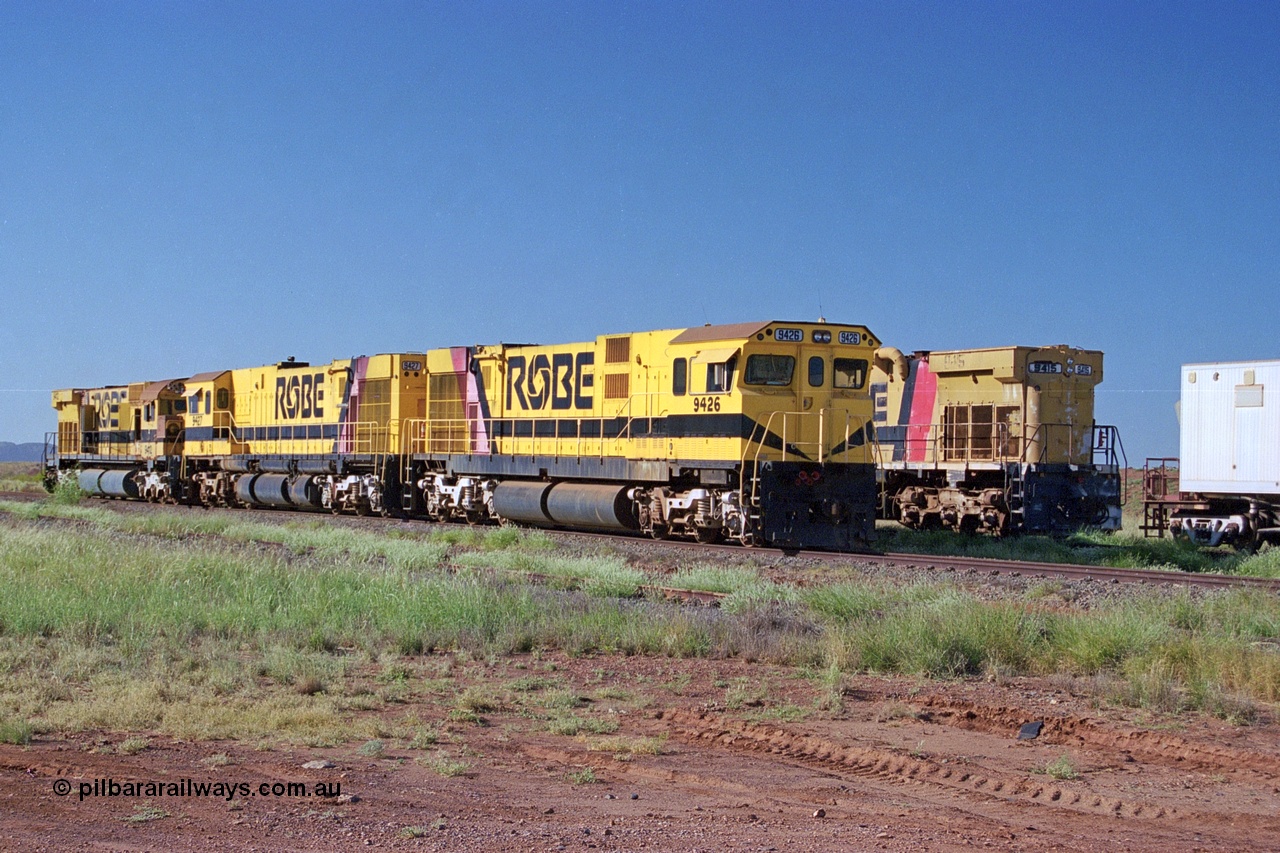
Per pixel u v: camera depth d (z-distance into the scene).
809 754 10.08
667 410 26.70
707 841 7.43
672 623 14.97
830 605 16.42
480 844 7.23
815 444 25.42
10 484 66.50
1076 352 30.97
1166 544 28.45
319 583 17.50
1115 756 10.10
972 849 7.43
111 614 15.35
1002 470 30.05
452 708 11.44
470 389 33.62
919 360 32.94
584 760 9.64
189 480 46.97
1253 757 9.89
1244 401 27.59
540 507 30.11
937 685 12.73
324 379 39.69
